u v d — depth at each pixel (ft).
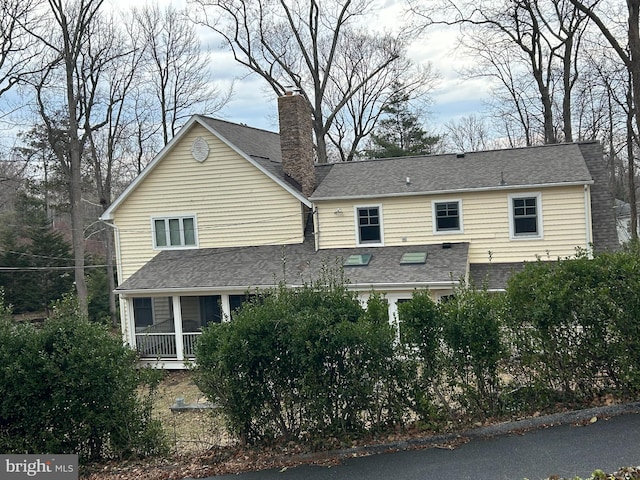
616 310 27.27
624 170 165.37
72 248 128.98
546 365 28.09
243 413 27.43
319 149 115.55
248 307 28.45
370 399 27.32
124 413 28.45
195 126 74.64
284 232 72.84
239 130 80.79
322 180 77.61
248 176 73.56
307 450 26.96
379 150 142.72
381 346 26.68
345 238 70.64
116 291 67.46
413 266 61.87
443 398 27.78
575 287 27.84
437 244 67.62
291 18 113.91
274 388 27.27
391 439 27.04
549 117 104.01
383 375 26.99
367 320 27.53
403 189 68.49
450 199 67.21
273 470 25.68
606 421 26.30
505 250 65.82
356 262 64.95
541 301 27.63
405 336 27.35
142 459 28.86
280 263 68.08
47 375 27.20
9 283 111.45
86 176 129.39
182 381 60.34
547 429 26.37
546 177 64.13
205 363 27.35
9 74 89.71
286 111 75.00
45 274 114.11
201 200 75.15
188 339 66.49
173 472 26.53
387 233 69.31
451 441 26.40
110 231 117.29
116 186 148.36
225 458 27.37
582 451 23.73
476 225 66.64
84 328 28.60
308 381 26.61
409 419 27.99
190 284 65.92
